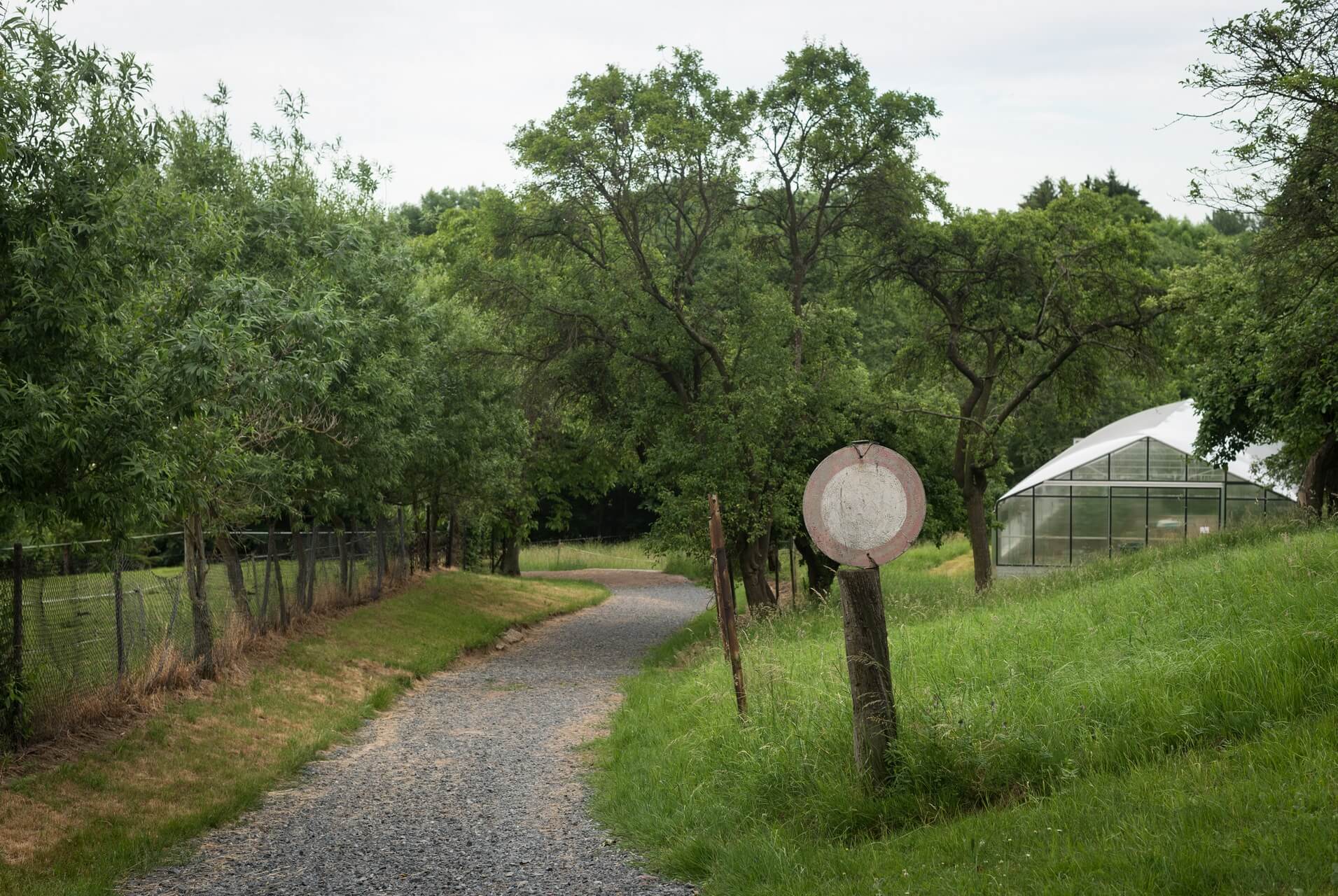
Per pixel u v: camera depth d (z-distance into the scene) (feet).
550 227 80.18
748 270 77.15
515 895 21.93
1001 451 85.46
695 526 73.36
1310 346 47.91
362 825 29.86
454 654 73.77
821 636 50.21
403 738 45.16
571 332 80.28
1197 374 76.28
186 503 37.32
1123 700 23.53
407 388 62.85
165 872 25.68
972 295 89.45
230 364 33.35
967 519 88.74
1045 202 253.03
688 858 22.58
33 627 35.24
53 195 27.40
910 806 21.86
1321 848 14.44
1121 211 90.89
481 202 82.17
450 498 104.27
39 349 27.17
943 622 44.06
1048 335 90.27
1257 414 71.92
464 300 89.61
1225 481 102.63
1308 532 50.26
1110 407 185.16
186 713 41.73
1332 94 36.01
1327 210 38.55
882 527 23.58
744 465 73.61
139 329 31.17
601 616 109.81
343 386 54.13
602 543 209.36
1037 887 15.39
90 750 35.17
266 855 26.89
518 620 97.04
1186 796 17.76
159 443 31.42
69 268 26.91
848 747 25.03
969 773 22.09
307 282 49.65
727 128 77.71
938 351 95.81
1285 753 18.62
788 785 24.73
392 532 95.81
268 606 61.98
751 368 74.43
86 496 28.94
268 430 47.93
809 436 78.74
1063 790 19.92
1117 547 105.60
